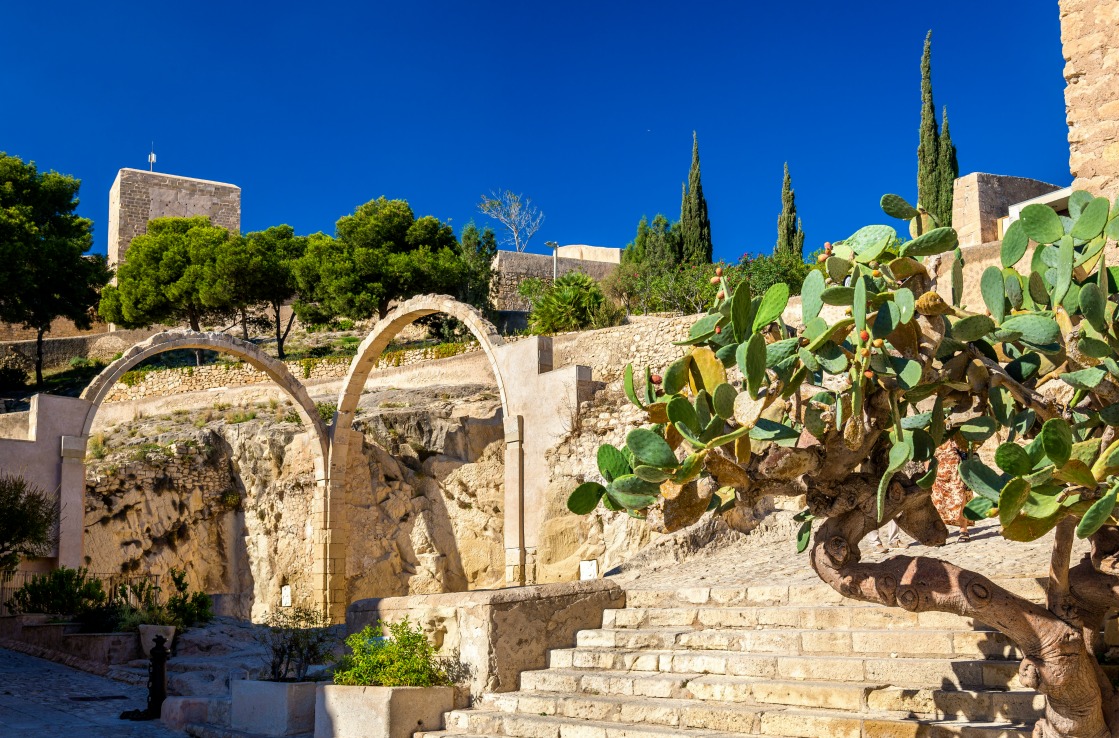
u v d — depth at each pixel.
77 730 10.20
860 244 5.59
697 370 5.82
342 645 10.65
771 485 5.99
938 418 5.62
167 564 23.81
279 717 9.48
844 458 5.81
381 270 41.03
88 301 43.25
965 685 7.03
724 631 8.90
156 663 11.27
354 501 22.98
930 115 34.31
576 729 7.85
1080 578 5.71
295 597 23.33
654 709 7.81
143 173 51.97
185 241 42.88
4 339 47.53
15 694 11.99
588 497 6.03
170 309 42.22
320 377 33.53
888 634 7.79
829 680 7.67
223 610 24.50
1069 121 10.32
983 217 23.30
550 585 9.95
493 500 23.36
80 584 16.45
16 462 19.23
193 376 35.09
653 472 5.32
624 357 23.38
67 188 44.66
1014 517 4.74
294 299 48.84
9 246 38.75
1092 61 10.17
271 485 24.58
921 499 6.01
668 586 10.80
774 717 7.11
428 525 23.53
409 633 9.40
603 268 51.25
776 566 11.81
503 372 20.27
